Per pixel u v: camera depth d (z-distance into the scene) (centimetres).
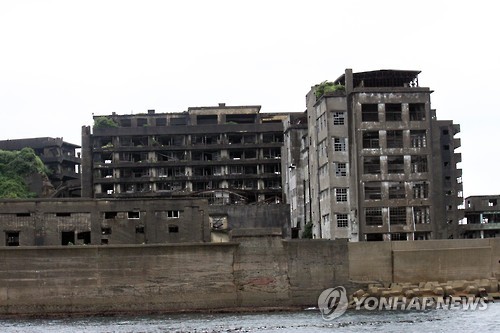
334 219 11356
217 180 15088
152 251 9319
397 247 9812
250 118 16312
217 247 9431
